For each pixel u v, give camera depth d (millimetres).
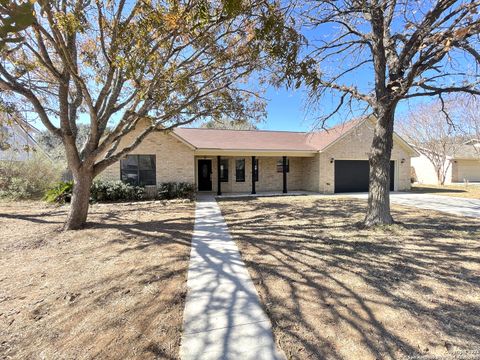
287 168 17578
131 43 3791
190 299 3203
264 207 10484
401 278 3746
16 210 9383
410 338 2432
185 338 2477
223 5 3127
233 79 6441
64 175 16172
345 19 6676
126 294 3334
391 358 2178
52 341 2430
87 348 2338
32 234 6203
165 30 3664
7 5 871
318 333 2525
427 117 22922
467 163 25969
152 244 5480
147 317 2822
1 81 5082
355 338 2441
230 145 15203
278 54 3809
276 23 3586
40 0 1602
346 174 16547
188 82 5547
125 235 6156
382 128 6738
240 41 5508
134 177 13070
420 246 5230
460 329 2562
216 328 2625
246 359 2201
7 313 2887
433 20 5121
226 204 11320
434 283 3582
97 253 4902
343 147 16219
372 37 6496
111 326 2662
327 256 4691
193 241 5711
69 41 5113
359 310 2914
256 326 2650
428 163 25969
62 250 5078
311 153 15758
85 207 6941
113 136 6539
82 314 2875
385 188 6820
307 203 11609
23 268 4180
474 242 5492
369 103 6914
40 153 14430
